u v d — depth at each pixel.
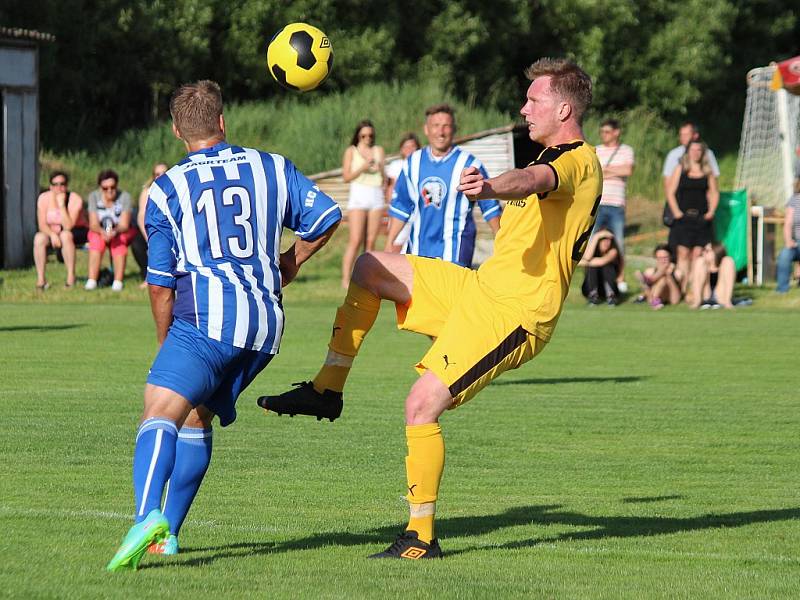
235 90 127.06
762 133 91.06
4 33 72.19
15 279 68.94
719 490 22.53
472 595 14.39
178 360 15.65
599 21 137.38
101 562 15.90
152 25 114.38
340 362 18.30
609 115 129.88
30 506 20.00
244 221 16.16
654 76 138.25
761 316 58.22
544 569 16.19
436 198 31.92
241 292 15.91
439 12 134.12
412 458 16.77
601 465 24.83
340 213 16.59
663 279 62.19
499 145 84.12
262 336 16.00
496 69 137.88
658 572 16.09
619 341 48.62
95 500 20.56
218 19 120.56
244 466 24.22
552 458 25.53
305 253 16.80
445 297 18.23
